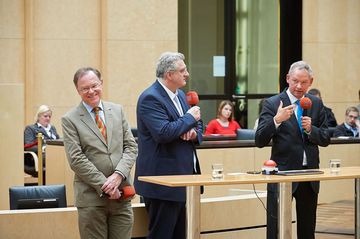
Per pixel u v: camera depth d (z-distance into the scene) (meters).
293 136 8.89
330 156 14.81
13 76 16.61
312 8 19.50
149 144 8.43
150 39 17.52
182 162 8.41
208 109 19.59
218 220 9.45
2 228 8.49
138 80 17.41
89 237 7.86
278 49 20.00
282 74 20.02
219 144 12.98
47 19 16.84
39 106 16.78
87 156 7.88
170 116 8.40
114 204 7.90
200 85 19.55
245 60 19.97
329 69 19.62
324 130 8.98
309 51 19.50
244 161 13.28
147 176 8.16
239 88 19.88
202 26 19.55
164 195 8.30
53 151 12.60
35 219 8.58
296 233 9.77
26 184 14.70
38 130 15.02
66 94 16.95
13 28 16.59
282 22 19.94
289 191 8.33
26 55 16.66
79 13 17.06
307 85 8.93
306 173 8.33
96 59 17.22
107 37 17.17
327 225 12.98
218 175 7.78
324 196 15.08
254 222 9.79
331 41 19.64
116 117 8.06
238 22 19.91
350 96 19.83
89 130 7.88
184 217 8.48
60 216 8.66
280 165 8.91
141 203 9.96
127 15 17.33
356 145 15.20
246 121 19.94
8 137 10.79
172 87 8.48
